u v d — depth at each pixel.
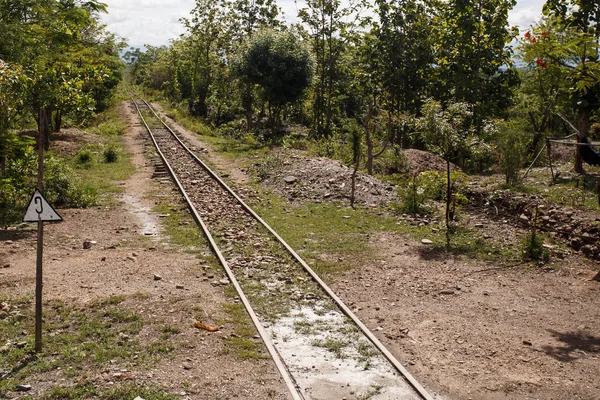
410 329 7.66
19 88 13.52
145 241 11.80
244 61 33.16
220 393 5.79
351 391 5.97
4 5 18.80
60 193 15.50
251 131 37.28
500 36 29.31
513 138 18.30
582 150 12.31
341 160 23.27
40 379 5.96
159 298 8.39
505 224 13.62
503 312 8.30
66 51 26.77
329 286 9.27
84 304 8.06
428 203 15.51
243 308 8.13
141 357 6.50
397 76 33.59
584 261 10.74
